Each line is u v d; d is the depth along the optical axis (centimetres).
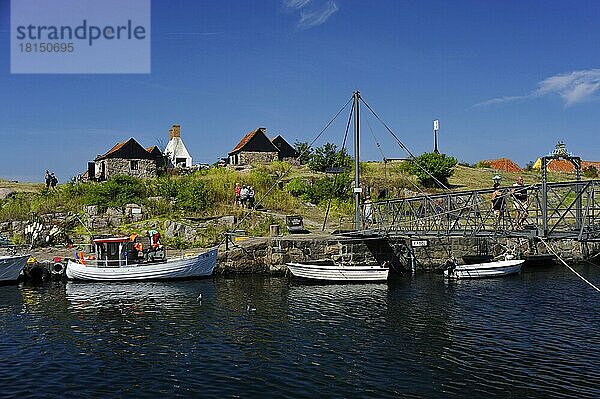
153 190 3950
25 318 2005
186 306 2212
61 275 2812
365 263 3167
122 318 2008
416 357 1575
